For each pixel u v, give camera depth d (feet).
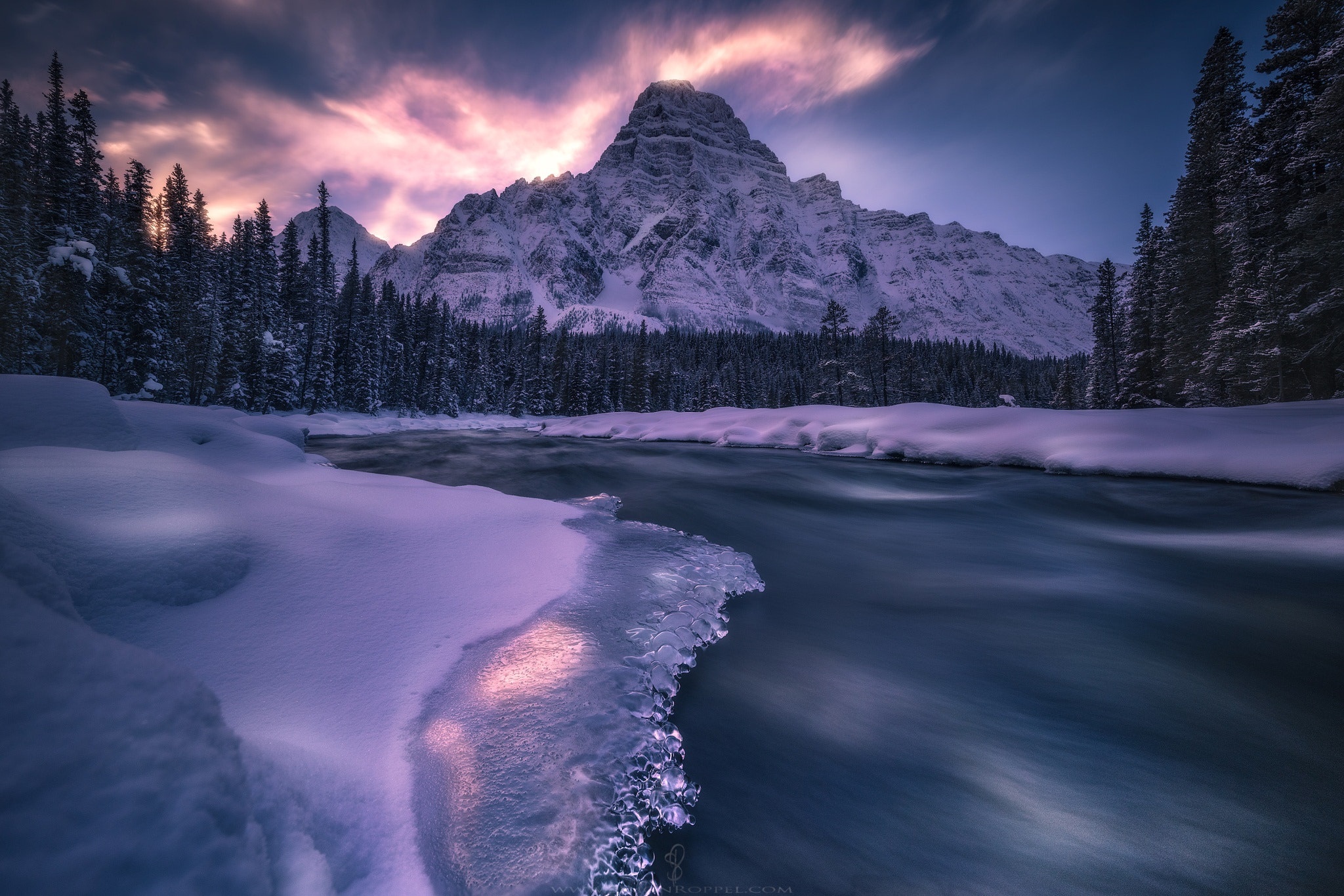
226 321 122.42
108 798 3.84
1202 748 10.64
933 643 15.49
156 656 5.49
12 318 76.79
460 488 30.81
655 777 9.21
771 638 15.78
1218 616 17.24
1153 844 8.34
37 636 4.70
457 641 12.58
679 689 12.60
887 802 9.08
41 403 21.83
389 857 6.66
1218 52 95.91
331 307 155.33
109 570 10.37
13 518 9.64
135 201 106.42
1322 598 18.54
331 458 71.05
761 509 36.01
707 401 232.32
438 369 193.57
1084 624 16.81
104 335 95.40
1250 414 47.50
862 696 12.50
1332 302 62.49
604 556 21.43
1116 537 28.53
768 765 9.89
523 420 200.85
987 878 7.73
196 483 15.70
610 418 130.41
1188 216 93.97
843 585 20.94
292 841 5.41
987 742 10.80
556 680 11.64
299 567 13.61
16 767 3.57
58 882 3.16
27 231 81.66
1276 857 8.11
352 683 10.23
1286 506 30.96
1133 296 111.86
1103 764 10.18
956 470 52.75
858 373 171.53
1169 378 99.25
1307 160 65.36
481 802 7.96
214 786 4.64
